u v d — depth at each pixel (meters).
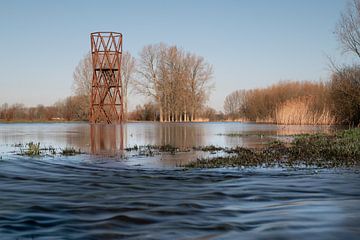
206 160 13.24
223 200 7.71
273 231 5.70
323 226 5.92
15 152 16.34
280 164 12.50
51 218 6.48
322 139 19.39
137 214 6.68
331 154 14.37
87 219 6.41
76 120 68.31
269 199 7.81
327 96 41.12
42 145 19.36
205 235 5.56
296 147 16.56
